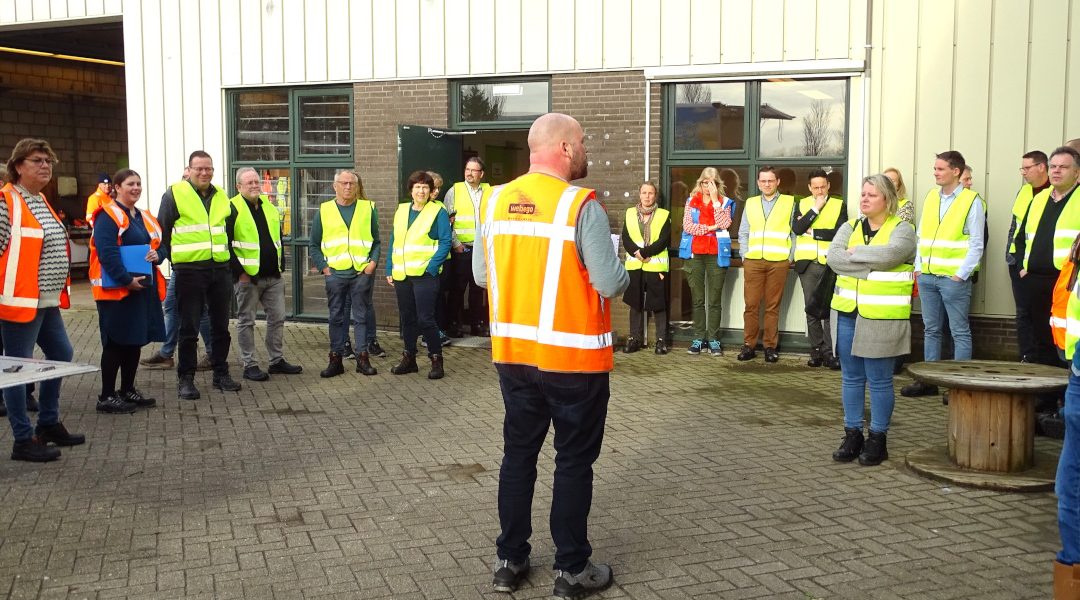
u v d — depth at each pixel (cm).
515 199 385
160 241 730
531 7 1015
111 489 512
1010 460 533
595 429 383
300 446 603
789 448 605
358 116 1106
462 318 1059
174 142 1197
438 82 1064
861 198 552
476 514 477
